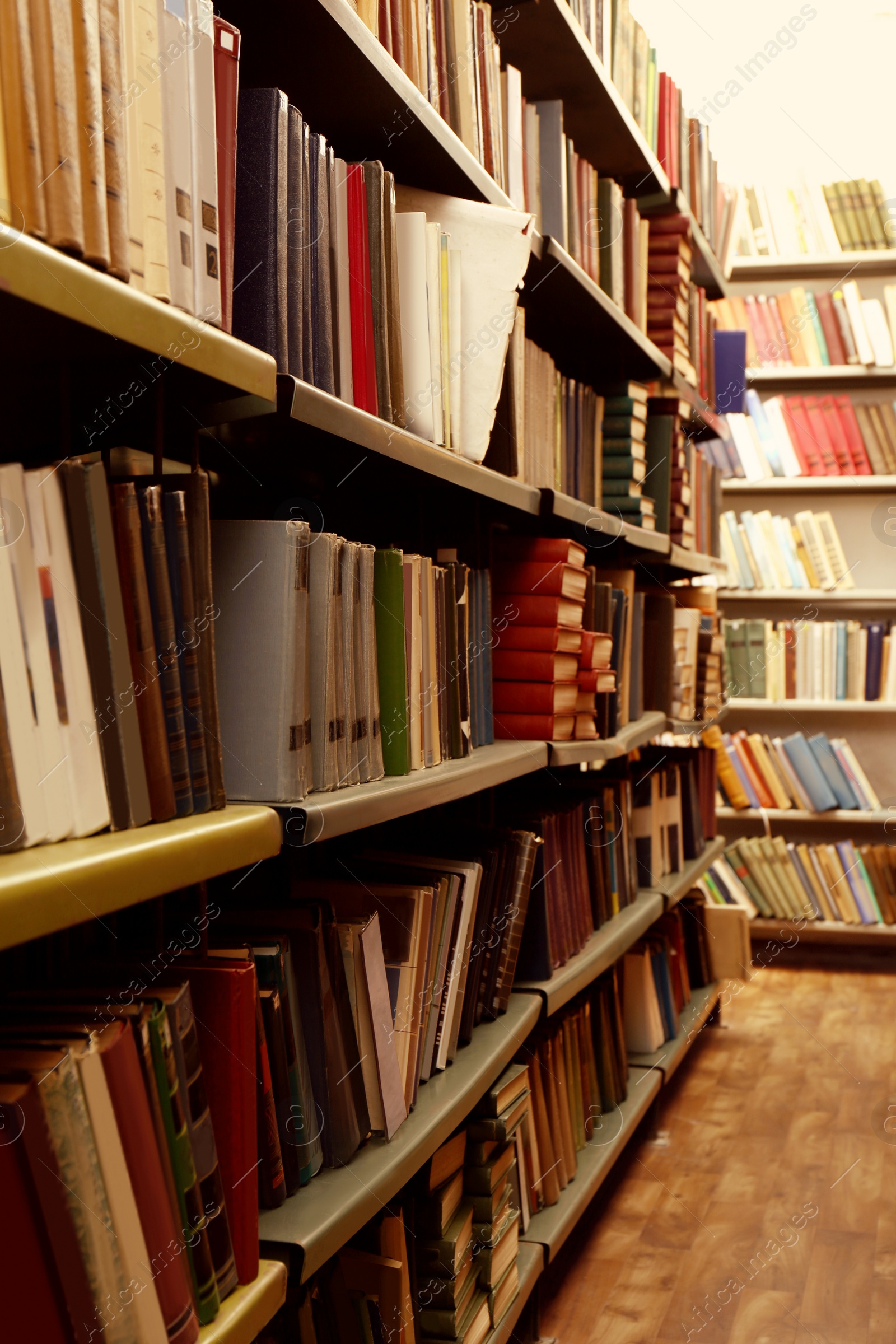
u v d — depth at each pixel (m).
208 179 0.98
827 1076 3.28
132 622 0.86
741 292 4.97
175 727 0.90
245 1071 0.95
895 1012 3.94
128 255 0.85
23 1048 0.73
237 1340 0.87
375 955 1.33
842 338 4.62
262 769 1.10
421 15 1.58
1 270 0.65
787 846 4.62
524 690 2.08
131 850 0.74
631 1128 2.48
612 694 2.53
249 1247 0.95
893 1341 1.91
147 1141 0.79
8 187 0.73
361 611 1.32
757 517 4.64
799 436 4.62
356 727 1.30
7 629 0.72
